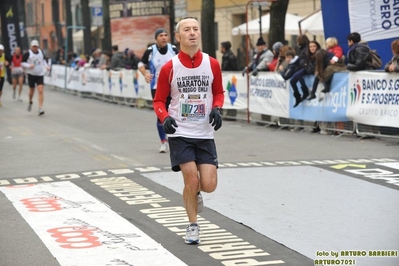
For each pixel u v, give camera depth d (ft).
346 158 65.21
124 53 165.99
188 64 37.29
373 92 74.38
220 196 49.96
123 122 105.09
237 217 44.04
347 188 51.65
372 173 57.16
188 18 37.60
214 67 37.55
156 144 78.02
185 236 38.96
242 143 77.66
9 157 70.13
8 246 38.58
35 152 73.05
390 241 38.22
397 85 71.00
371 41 84.58
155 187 53.62
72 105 141.28
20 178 58.65
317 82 82.43
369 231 40.22
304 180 54.90
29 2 403.13
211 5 145.69
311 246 37.52
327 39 81.66
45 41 384.27
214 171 37.91
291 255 36.01
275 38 121.80
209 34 146.30
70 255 36.52
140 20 171.53
